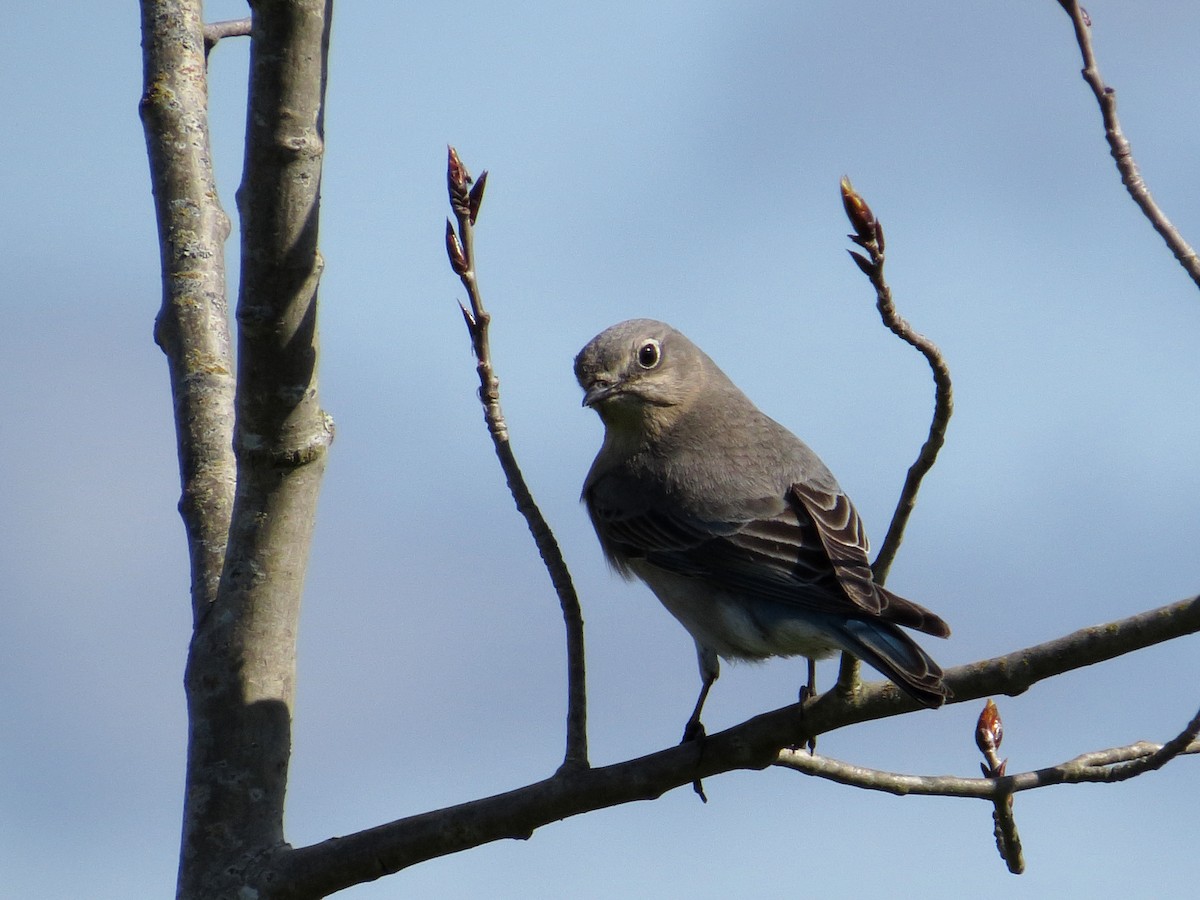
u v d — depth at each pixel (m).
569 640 10.45
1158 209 10.04
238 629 10.65
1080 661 10.21
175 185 13.14
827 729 10.83
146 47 13.71
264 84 9.47
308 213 9.73
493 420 10.43
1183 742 10.95
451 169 10.24
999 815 11.48
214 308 12.69
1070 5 10.14
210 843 10.26
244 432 10.58
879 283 9.17
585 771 10.36
